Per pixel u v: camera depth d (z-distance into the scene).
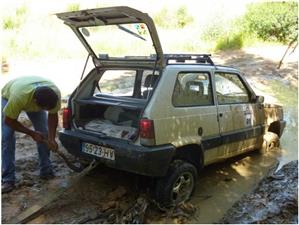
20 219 4.43
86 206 4.88
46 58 14.47
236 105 5.83
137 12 4.31
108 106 5.41
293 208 4.78
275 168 6.33
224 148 5.57
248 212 4.78
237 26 19.81
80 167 5.57
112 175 5.72
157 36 4.52
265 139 6.91
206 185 5.66
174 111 4.76
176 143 4.74
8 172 5.19
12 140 5.16
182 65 5.01
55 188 5.29
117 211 4.72
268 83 12.46
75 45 15.73
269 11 19.34
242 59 15.84
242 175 6.04
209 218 4.74
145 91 5.20
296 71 13.98
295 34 18.80
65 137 5.22
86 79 5.51
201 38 18.86
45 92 4.62
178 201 4.89
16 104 4.69
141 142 4.54
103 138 4.86
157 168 4.53
